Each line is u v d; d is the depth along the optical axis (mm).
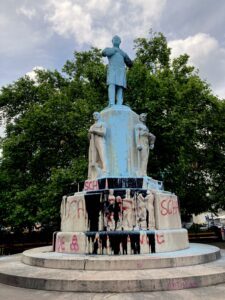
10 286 6012
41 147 18234
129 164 9203
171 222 8281
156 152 16500
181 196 17672
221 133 18922
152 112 15141
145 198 7852
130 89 16109
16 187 18422
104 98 16859
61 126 17109
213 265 6547
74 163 16000
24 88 22031
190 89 17812
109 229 7586
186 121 15508
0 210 18812
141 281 5328
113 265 6234
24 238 21609
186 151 18078
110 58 10633
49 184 16938
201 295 4980
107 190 7836
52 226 19750
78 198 8164
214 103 18641
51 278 5641
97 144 9281
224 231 22172
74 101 19953
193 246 9031
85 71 18109
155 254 7000
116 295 5094
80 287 5395
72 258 6621
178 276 5484
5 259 8914
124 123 9500
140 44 21562
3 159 19438
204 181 19750
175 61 21484
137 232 7320
